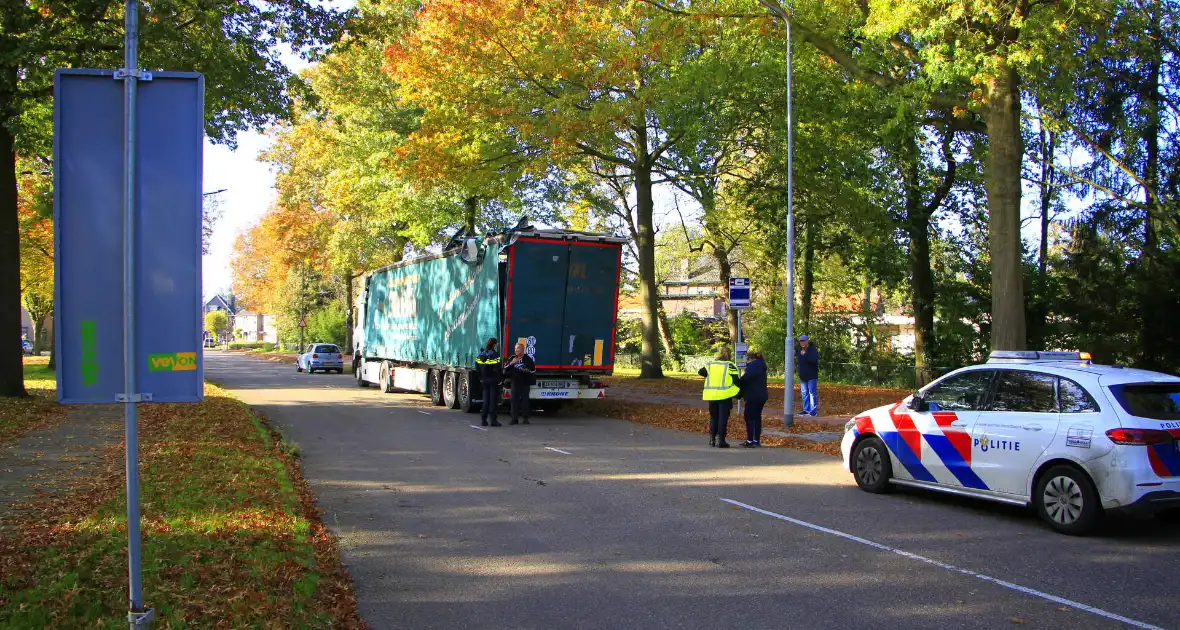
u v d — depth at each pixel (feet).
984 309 90.79
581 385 58.75
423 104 76.02
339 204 112.68
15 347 54.60
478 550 22.30
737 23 59.82
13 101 49.16
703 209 94.89
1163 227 76.23
